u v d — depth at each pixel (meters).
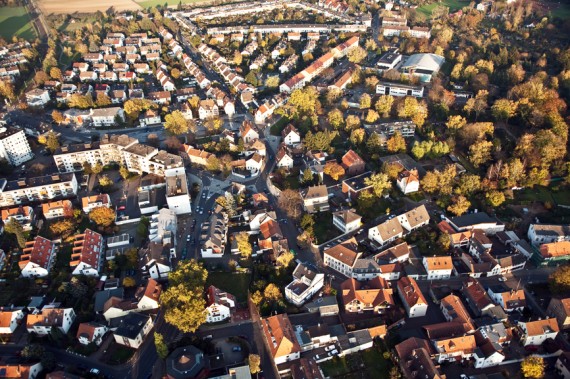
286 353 199.88
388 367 199.88
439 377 183.38
